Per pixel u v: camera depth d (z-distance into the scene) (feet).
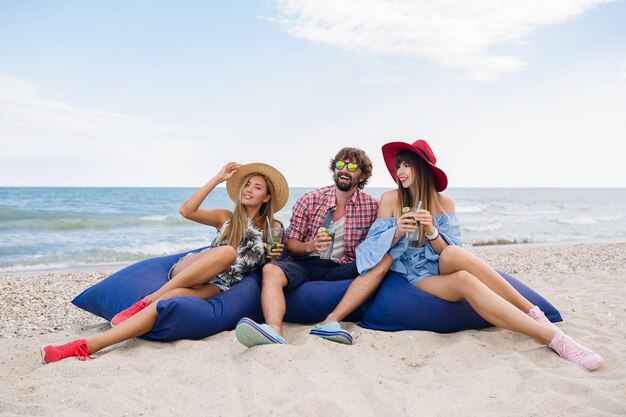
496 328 12.51
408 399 8.41
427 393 8.80
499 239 53.88
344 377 9.41
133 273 14.47
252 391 8.62
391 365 10.44
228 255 12.70
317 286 13.84
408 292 12.69
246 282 13.57
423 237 13.48
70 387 8.85
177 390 8.85
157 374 9.61
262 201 14.62
